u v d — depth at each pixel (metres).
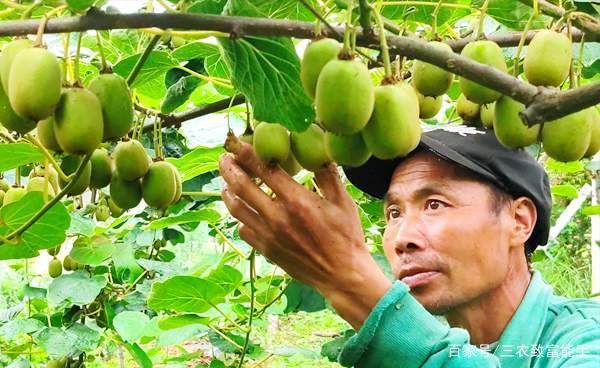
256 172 1.25
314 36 1.07
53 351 2.96
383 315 1.29
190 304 2.46
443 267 1.69
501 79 1.02
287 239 1.28
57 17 1.11
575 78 1.32
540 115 0.99
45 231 1.53
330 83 1.01
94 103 1.12
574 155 1.19
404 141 1.08
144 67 1.82
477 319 1.76
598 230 5.43
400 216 1.80
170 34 1.17
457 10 1.84
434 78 1.24
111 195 1.43
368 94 1.02
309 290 2.69
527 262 1.94
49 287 2.98
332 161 1.26
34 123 1.16
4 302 5.39
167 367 4.40
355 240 1.29
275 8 1.42
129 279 3.39
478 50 1.20
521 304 1.69
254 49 1.19
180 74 2.21
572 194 3.10
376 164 1.89
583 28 1.24
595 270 5.41
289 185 1.25
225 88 2.04
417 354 1.28
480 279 1.71
